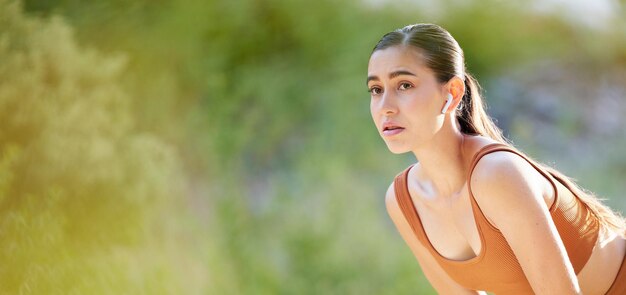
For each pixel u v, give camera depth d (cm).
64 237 902
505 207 499
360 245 1275
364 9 1559
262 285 1238
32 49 999
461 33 1596
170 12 1387
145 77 1338
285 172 1423
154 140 1198
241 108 1455
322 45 1533
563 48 1658
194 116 1386
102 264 943
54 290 811
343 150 1452
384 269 1262
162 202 1120
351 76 1505
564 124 1591
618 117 1627
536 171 519
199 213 1302
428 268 632
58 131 971
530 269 504
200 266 1172
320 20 1534
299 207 1330
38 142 941
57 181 933
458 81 529
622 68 1691
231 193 1341
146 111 1325
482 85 1597
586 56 1662
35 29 1030
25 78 959
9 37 993
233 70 1478
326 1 1545
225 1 1459
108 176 993
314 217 1305
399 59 518
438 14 1589
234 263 1259
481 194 510
